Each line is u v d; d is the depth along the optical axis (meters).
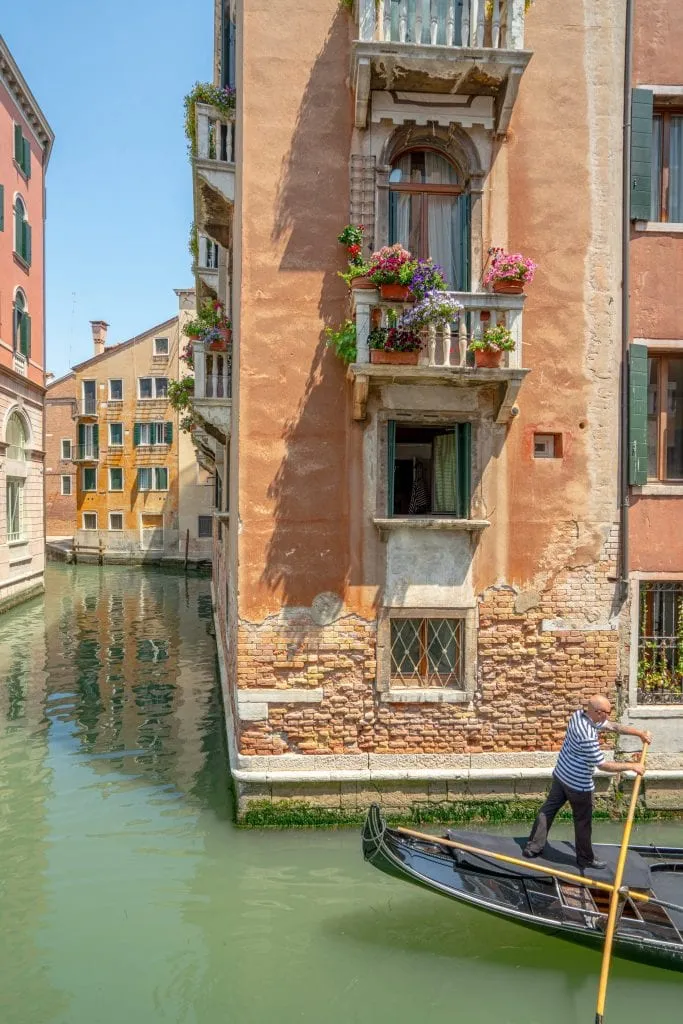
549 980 6.00
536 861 6.42
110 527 42.09
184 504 40.38
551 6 8.38
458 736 8.37
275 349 8.12
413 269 7.57
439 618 8.37
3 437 22.78
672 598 8.71
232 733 9.20
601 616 8.51
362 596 8.24
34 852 7.74
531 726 8.45
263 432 8.13
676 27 8.56
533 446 8.43
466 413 8.31
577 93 8.41
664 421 8.83
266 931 6.48
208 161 10.14
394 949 6.29
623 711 8.55
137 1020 5.45
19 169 24.34
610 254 8.48
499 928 6.61
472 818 8.30
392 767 8.30
